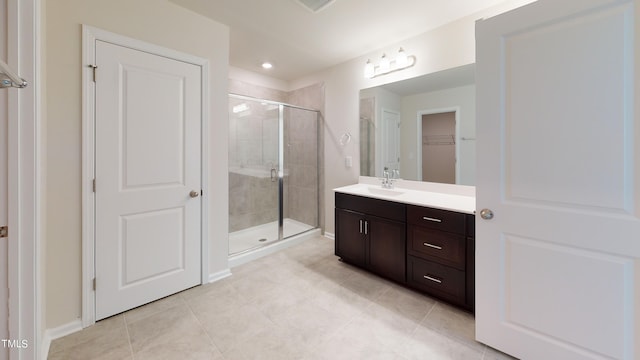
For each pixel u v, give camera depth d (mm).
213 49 2246
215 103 2281
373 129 2967
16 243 1152
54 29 1541
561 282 1264
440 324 1773
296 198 3889
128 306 1887
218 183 2350
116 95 1765
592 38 1126
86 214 1683
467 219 1820
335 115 3373
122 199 1822
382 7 2078
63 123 1586
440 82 2410
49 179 1554
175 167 2059
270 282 2348
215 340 1620
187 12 2088
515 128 1341
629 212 1092
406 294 2152
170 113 2014
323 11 2158
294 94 3932
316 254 3004
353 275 2486
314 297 2105
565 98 1200
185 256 2162
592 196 1163
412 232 2123
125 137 1814
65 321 1642
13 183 1140
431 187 2521
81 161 1652
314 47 2824
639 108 1050
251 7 2057
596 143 1143
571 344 1258
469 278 1828
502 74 1362
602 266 1162
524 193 1336
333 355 1504
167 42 1979
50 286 1582
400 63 2617
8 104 1128
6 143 1131
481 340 1547
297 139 3803
